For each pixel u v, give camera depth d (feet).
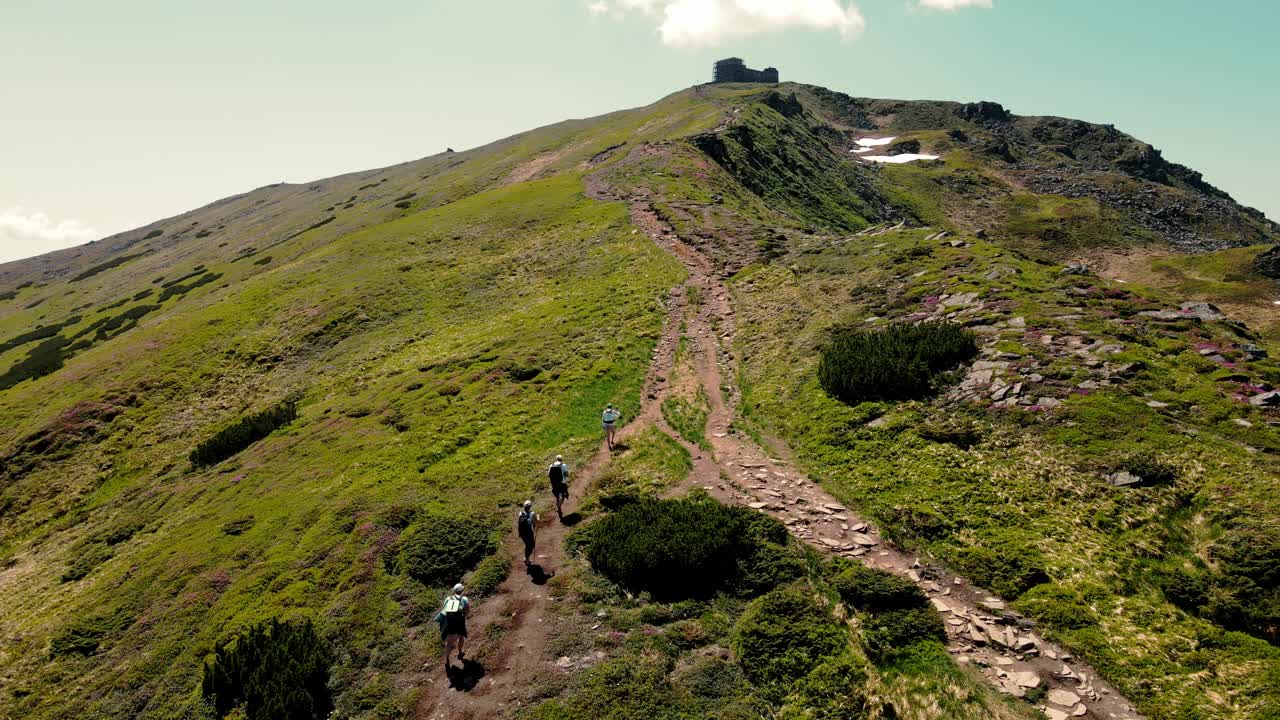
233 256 425.28
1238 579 53.26
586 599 66.28
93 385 194.29
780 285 157.69
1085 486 69.21
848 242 174.60
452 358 155.63
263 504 106.01
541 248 228.84
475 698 56.34
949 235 155.94
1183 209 546.67
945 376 95.96
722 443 97.81
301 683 61.26
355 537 86.38
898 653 52.95
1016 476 73.36
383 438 120.78
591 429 109.60
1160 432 73.51
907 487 76.74
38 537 140.26
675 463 92.02
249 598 80.38
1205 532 60.13
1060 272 123.44
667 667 55.01
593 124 532.32
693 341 141.18
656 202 243.40
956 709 47.14
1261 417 72.49
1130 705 46.65
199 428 169.99
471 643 62.95
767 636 54.90
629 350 138.00
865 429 90.89
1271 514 58.29
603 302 168.45
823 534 70.95
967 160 615.16
